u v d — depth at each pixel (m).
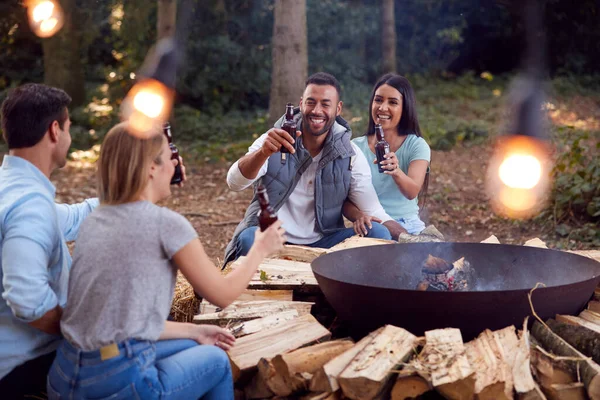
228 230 7.20
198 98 15.42
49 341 2.73
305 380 2.69
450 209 7.94
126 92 14.66
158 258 2.39
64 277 2.74
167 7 11.88
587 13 19.58
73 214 3.23
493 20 19.77
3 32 15.48
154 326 2.39
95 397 2.36
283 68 9.91
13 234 2.47
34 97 2.64
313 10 16.33
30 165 2.66
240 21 15.61
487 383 2.48
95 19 14.98
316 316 3.61
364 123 12.69
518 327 2.90
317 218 4.22
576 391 2.63
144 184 2.43
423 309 2.78
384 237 4.16
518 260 3.48
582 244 6.33
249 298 3.51
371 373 2.52
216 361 2.56
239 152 11.40
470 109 15.60
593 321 2.99
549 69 19.84
